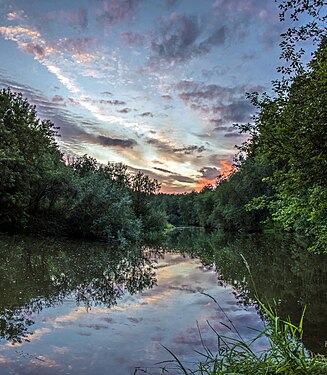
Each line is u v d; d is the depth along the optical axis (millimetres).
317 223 10805
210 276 13766
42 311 8289
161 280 12820
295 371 2891
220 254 22281
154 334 6816
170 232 61000
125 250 24094
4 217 26422
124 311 8445
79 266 15570
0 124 25391
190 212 114188
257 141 8953
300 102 7863
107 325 7320
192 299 9773
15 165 26734
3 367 5219
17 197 25875
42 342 6285
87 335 6688
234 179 54969
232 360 3377
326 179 7918
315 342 6332
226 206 54938
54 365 5309
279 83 8938
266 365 3066
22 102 28688
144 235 42844
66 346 6109
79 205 29109
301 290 10977
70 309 8531
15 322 7410
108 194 31344
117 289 11062
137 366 5285
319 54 7684
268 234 42875
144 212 46531
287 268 15414
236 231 58344
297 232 37031
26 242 23391
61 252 20031
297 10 7676
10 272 13336
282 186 9406
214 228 76250
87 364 5352
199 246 29297
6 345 6109
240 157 49031
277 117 8359
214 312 8461
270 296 10203
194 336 6727
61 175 29562
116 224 29984
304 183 8203
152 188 47062
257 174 45906
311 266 15812
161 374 4977
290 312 8484
